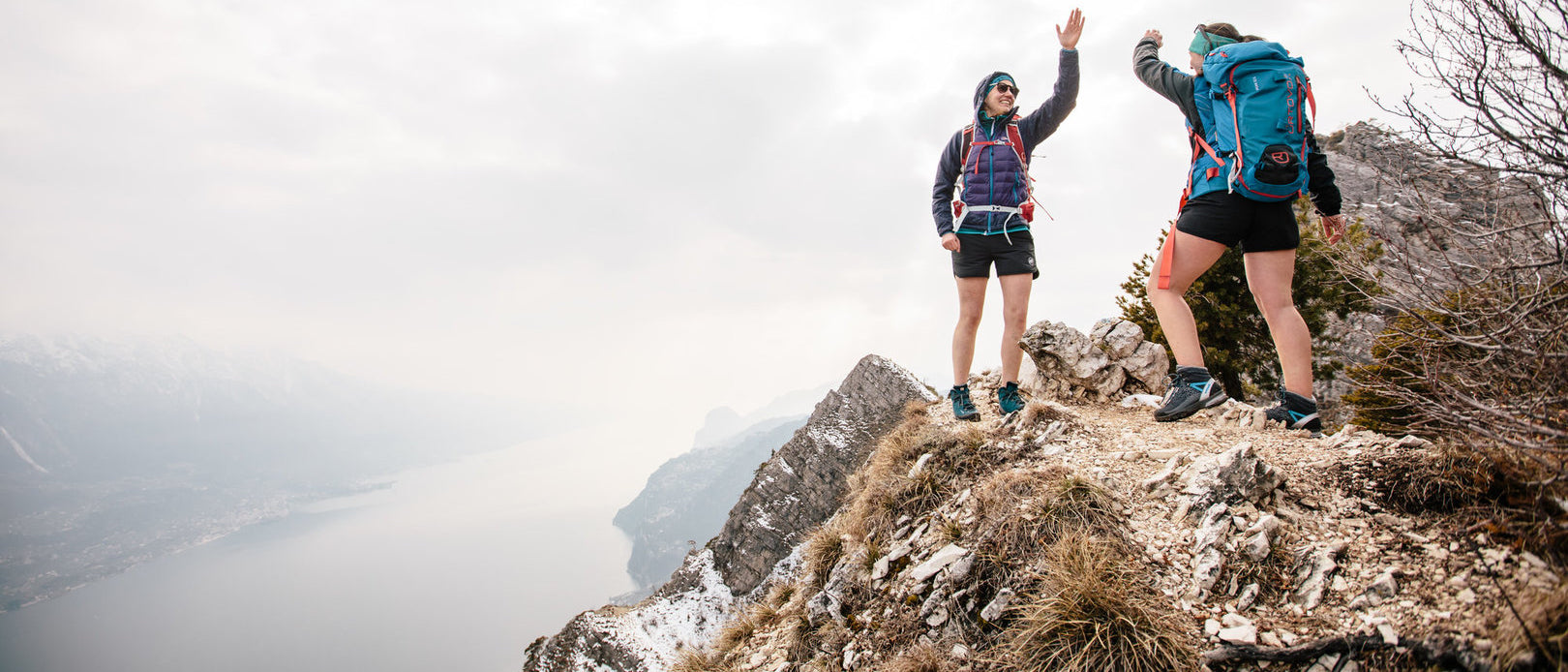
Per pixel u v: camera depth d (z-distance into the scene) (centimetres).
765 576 962
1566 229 259
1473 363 298
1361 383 397
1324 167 369
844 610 470
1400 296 313
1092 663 314
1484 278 279
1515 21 272
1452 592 268
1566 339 263
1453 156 300
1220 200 400
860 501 595
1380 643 265
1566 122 260
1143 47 456
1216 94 380
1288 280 419
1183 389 467
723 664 561
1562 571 243
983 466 521
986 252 560
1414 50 319
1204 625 311
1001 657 349
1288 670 279
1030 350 687
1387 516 324
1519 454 278
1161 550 356
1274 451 410
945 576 412
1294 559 321
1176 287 452
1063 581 350
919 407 888
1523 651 222
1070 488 400
